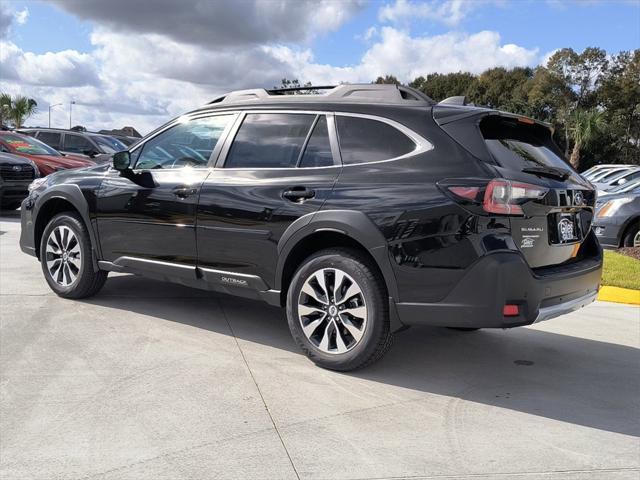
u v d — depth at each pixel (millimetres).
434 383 3943
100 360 4039
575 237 4125
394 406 3523
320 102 4277
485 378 4086
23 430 3025
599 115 52281
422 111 3867
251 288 4316
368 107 4059
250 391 3629
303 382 3812
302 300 4074
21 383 3605
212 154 4648
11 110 47219
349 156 4004
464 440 3117
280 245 4094
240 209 4289
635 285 6926
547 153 4215
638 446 3119
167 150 4953
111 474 2646
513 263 3412
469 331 5281
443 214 3500
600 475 2799
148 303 5547
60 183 5520
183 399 3471
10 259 7480
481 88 66438
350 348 3906
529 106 60156
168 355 4195
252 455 2859
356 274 3822
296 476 2686
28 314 5020
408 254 3600
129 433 3033
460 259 3465
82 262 5340
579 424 3377
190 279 4664
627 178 12266
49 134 16141
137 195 4898
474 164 3535
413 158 3744
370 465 2811
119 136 18641
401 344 4812
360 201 3787
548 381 4074
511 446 3070
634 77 60062
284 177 4180
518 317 3473
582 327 5566
